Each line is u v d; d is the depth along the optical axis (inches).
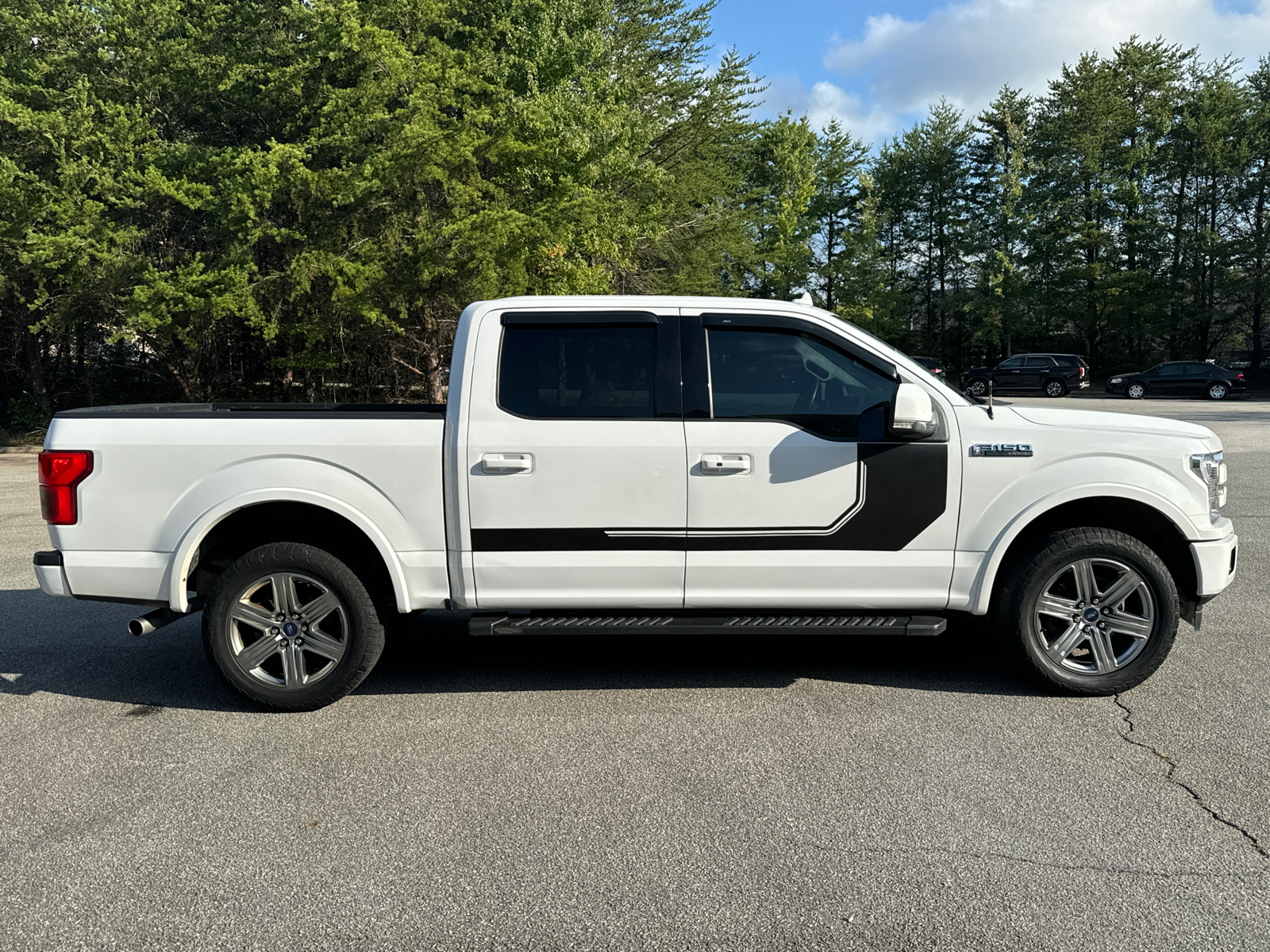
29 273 713.6
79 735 161.6
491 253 621.0
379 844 121.3
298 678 171.2
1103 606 172.6
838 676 189.0
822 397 170.9
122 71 724.7
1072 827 124.0
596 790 136.9
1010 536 170.2
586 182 693.9
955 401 173.2
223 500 167.2
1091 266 1679.4
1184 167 1667.1
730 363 170.9
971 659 199.9
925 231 2078.0
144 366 887.1
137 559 168.9
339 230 669.3
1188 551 173.8
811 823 125.9
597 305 172.4
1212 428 773.3
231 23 792.3
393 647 213.0
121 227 678.5
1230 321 1684.3
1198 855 116.5
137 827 127.0
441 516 169.6
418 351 783.1
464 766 146.4
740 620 171.5
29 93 689.6
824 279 1900.8
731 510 168.1
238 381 882.8
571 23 734.5
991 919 102.8
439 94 655.1
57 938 101.4
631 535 168.6
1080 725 160.6
